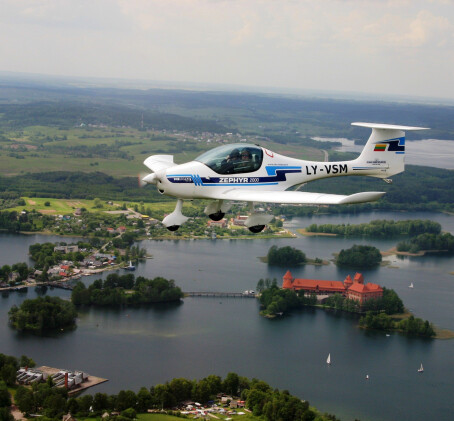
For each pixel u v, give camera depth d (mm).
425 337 152625
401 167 67000
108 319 156250
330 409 116875
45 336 144625
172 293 171125
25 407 108750
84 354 135500
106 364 131250
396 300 169875
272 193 55781
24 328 147875
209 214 61406
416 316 166875
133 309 164000
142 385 123062
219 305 169125
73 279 190500
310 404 118375
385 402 120500
